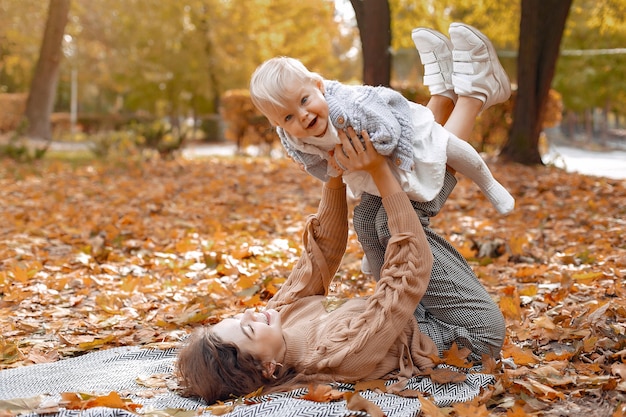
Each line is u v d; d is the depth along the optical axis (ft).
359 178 10.57
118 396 9.52
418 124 10.47
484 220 26.25
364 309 10.51
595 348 11.71
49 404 9.43
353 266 18.71
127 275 19.38
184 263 20.07
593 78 112.98
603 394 10.02
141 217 28.76
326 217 11.37
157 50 110.42
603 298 15.12
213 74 113.60
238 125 67.36
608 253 19.61
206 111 125.80
